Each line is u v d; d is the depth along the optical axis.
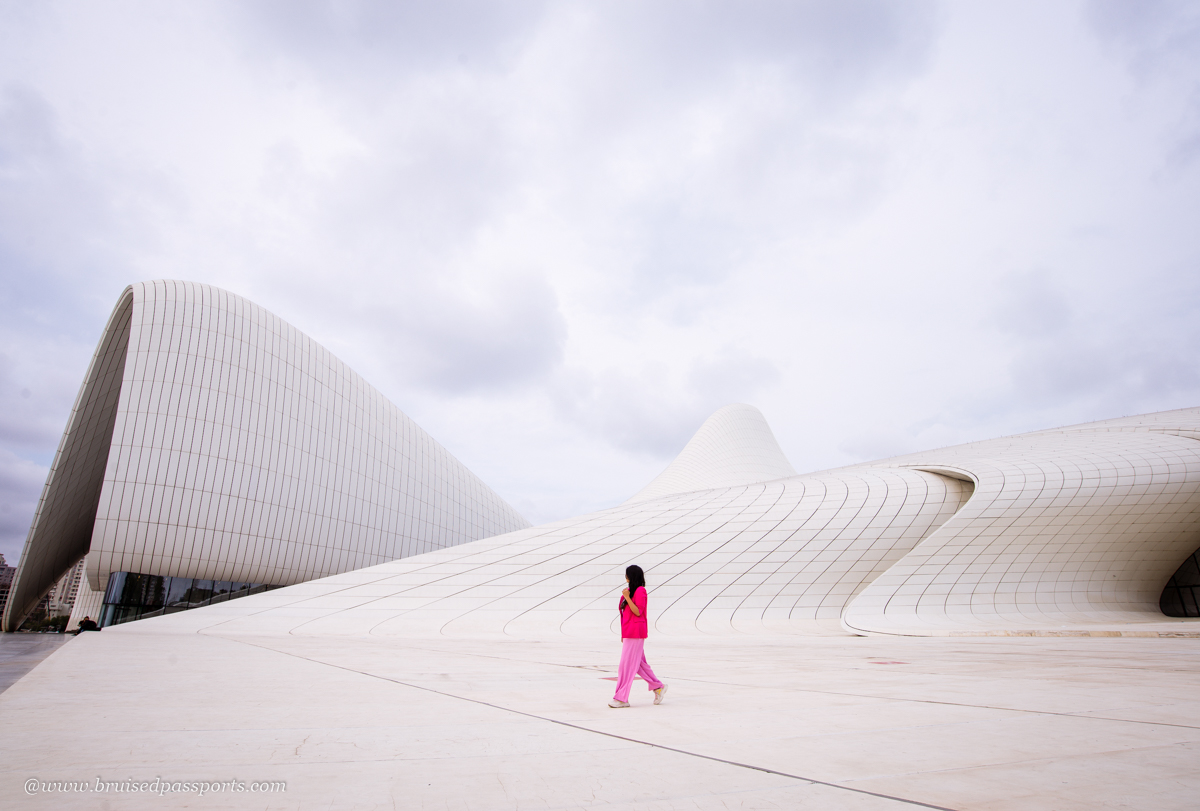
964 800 2.54
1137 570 28.52
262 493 30.84
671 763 3.23
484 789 2.76
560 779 2.92
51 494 29.39
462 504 52.03
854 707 5.12
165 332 28.47
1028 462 27.30
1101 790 2.67
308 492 33.62
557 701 5.54
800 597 25.38
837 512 27.11
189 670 7.94
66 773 2.94
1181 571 33.66
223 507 29.05
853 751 3.48
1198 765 3.13
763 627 23.98
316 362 35.69
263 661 9.45
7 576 128.62
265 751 3.46
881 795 2.63
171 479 27.56
